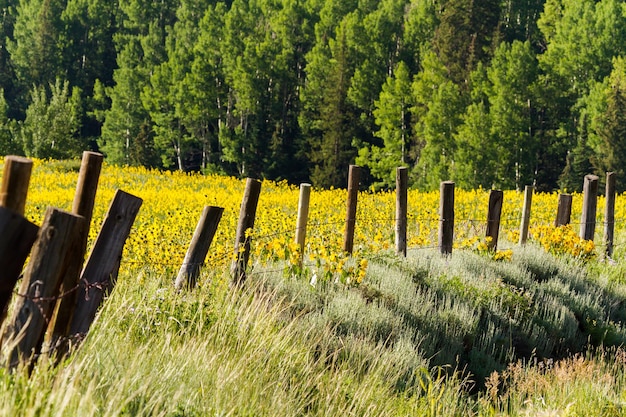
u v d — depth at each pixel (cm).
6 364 634
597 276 2094
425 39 15662
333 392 992
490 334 1441
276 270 1436
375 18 14862
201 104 13962
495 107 11612
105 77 18575
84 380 720
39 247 638
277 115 14838
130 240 1562
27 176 619
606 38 13500
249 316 1112
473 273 1775
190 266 1199
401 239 1883
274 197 4200
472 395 1225
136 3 18738
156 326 1005
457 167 11175
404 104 12300
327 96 13462
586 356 1473
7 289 583
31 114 13612
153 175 6644
